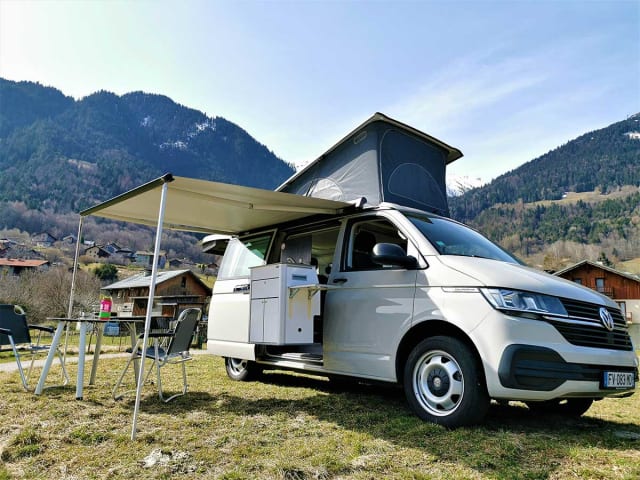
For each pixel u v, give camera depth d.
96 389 5.65
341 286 5.04
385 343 4.51
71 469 2.99
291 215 6.04
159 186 4.60
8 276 31.80
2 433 3.73
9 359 10.17
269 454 3.26
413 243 4.68
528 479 2.83
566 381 3.62
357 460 3.12
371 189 6.78
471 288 3.97
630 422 4.57
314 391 5.71
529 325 3.68
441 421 3.91
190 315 5.24
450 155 8.28
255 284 5.35
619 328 4.16
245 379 6.58
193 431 3.79
